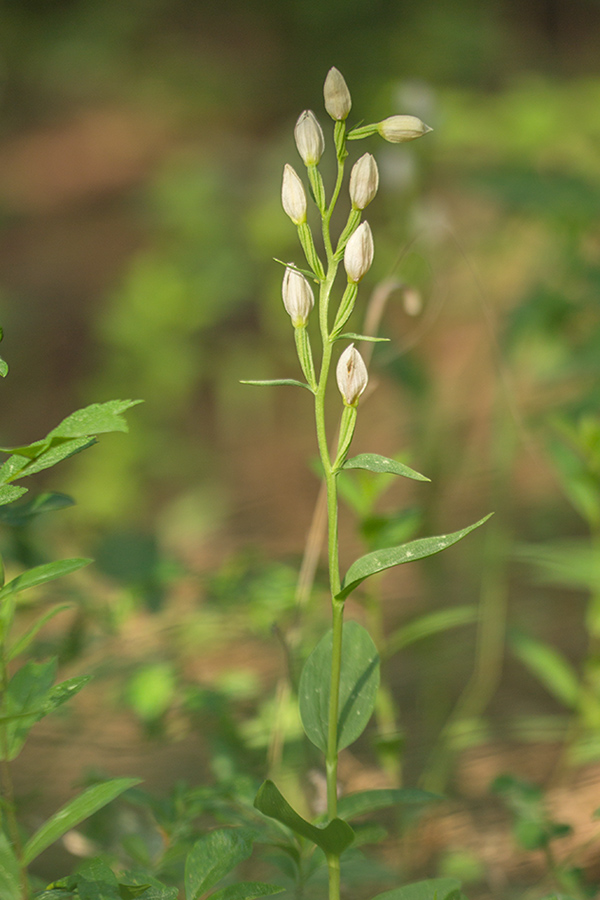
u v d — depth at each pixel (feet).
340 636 3.05
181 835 3.35
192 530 8.59
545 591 5.88
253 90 20.18
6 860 3.01
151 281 12.20
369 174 3.01
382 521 3.73
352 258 3.00
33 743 4.20
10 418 11.31
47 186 18.07
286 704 3.77
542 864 3.72
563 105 8.70
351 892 3.63
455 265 9.30
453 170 9.32
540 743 4.46
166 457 10.18
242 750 3.75
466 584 5.75
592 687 3.92
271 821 3.27
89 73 22.81
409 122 3.01
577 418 5.32
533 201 5.90
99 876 2.98
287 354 11.63
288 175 3.03
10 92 22.75
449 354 9.09
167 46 22.72
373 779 4.05
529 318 6.08
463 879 3.70
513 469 6.97
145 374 11.34
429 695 4.70
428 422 6.23
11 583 2.99
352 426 3.02
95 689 4.51
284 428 10.50
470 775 4.22
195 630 4.47
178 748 4.39
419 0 18.85
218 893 3.03
